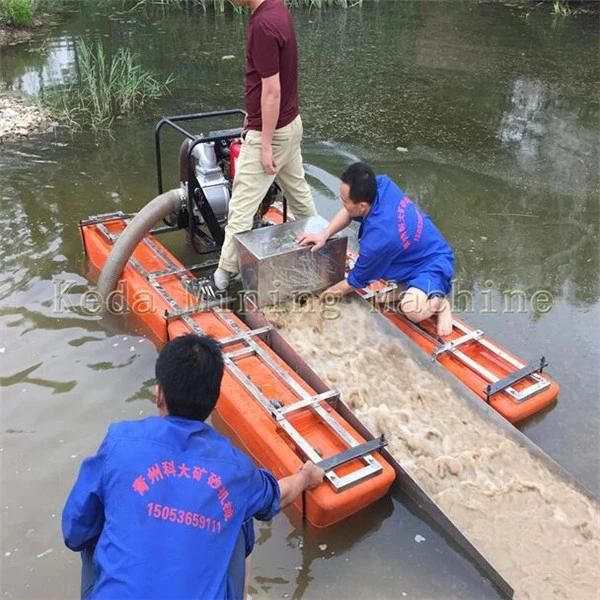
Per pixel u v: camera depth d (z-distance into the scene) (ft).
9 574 8.57
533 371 11.24
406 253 12.25
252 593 8.42
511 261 15.66
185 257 15.57
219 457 6.50
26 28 32.12
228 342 11.66
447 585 8.52
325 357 11.57
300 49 31.14
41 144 20.95
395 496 9.73
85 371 11.92
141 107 23.98
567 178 19.52
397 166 19.89
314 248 12.30
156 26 34.12
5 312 13.32
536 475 9.69
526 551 8.68
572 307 14.15
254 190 12.67
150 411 11.06
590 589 8.24
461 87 26.35
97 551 6.20
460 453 9.90
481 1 40.50
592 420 11.16
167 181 18.79
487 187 18.88
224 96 25.20
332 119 23.12
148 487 6.15
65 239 15.88
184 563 6.00
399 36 33.37
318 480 9.01
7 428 10.66
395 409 10.62
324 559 8.87
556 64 29.14
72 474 9.91
